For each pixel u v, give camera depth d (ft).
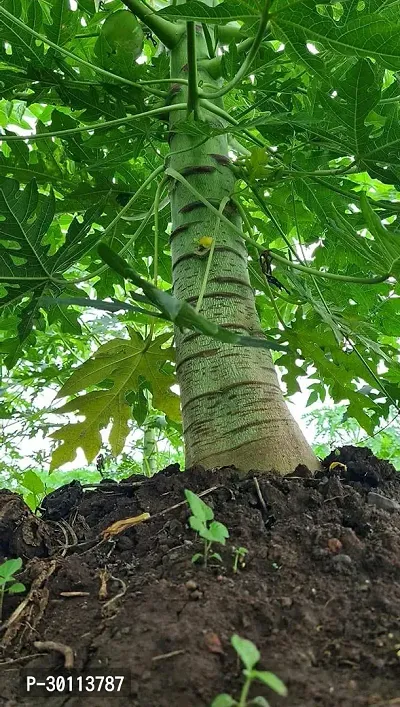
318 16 4.41
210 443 4.69
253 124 5.16
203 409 4.80
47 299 3.58
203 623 2.84
